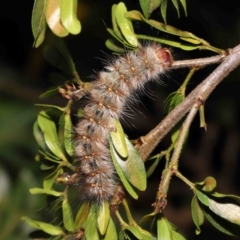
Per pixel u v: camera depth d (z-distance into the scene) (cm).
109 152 44
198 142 63
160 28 43
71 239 44
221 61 43
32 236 46
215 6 61
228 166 64
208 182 42
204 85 43
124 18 44
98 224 43
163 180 42
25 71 64
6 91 62
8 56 69
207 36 61
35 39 42
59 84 45
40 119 45
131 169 42
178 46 43
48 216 57
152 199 60
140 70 45
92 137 44
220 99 62
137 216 60
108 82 45
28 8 68
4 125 59
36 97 62
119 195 43
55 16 42
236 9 61
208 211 43
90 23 62
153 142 43
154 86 60
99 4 62
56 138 45
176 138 43
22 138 58
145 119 61
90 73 63
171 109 44
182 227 63
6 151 58
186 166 64
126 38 44
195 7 61
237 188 64
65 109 44
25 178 57
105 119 44
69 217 44
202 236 63
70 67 45
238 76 61
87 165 44
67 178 44
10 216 57
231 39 61
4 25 69
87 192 43
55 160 45
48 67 64
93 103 44
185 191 63
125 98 45
